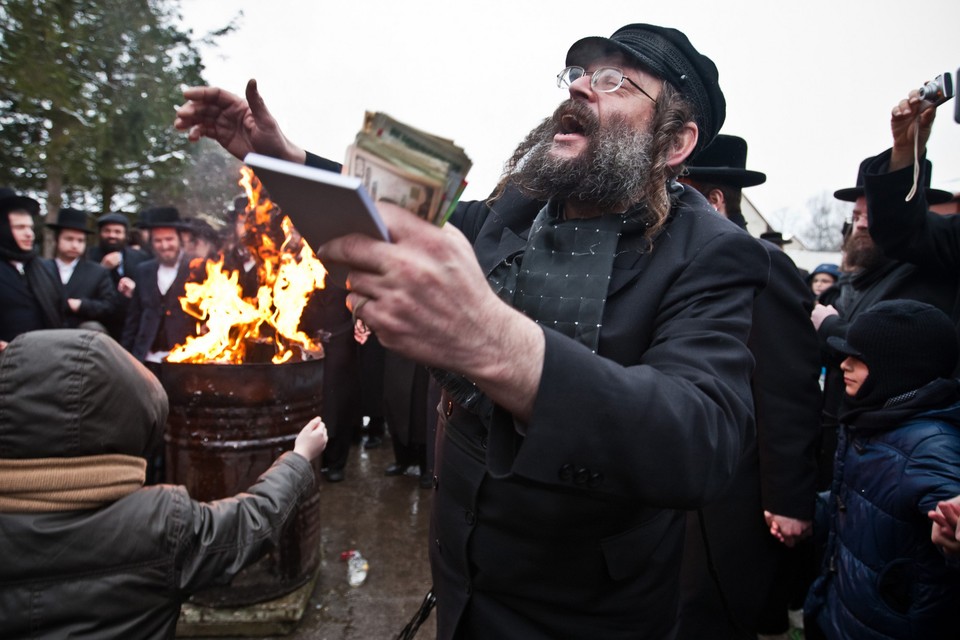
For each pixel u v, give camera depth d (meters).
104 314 4.07
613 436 0.66
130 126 8.52
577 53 1.13
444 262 0.57
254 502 1.54
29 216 3.62
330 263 0.65
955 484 1.40
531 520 0.99
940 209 2.87
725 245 0.94
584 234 1.03
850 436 1.72
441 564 1.19
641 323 0.95
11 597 1.19
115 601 1.25
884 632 1.54
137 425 1.29
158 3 9.24
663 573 1.11
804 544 1.95
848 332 1.71
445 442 1.15
